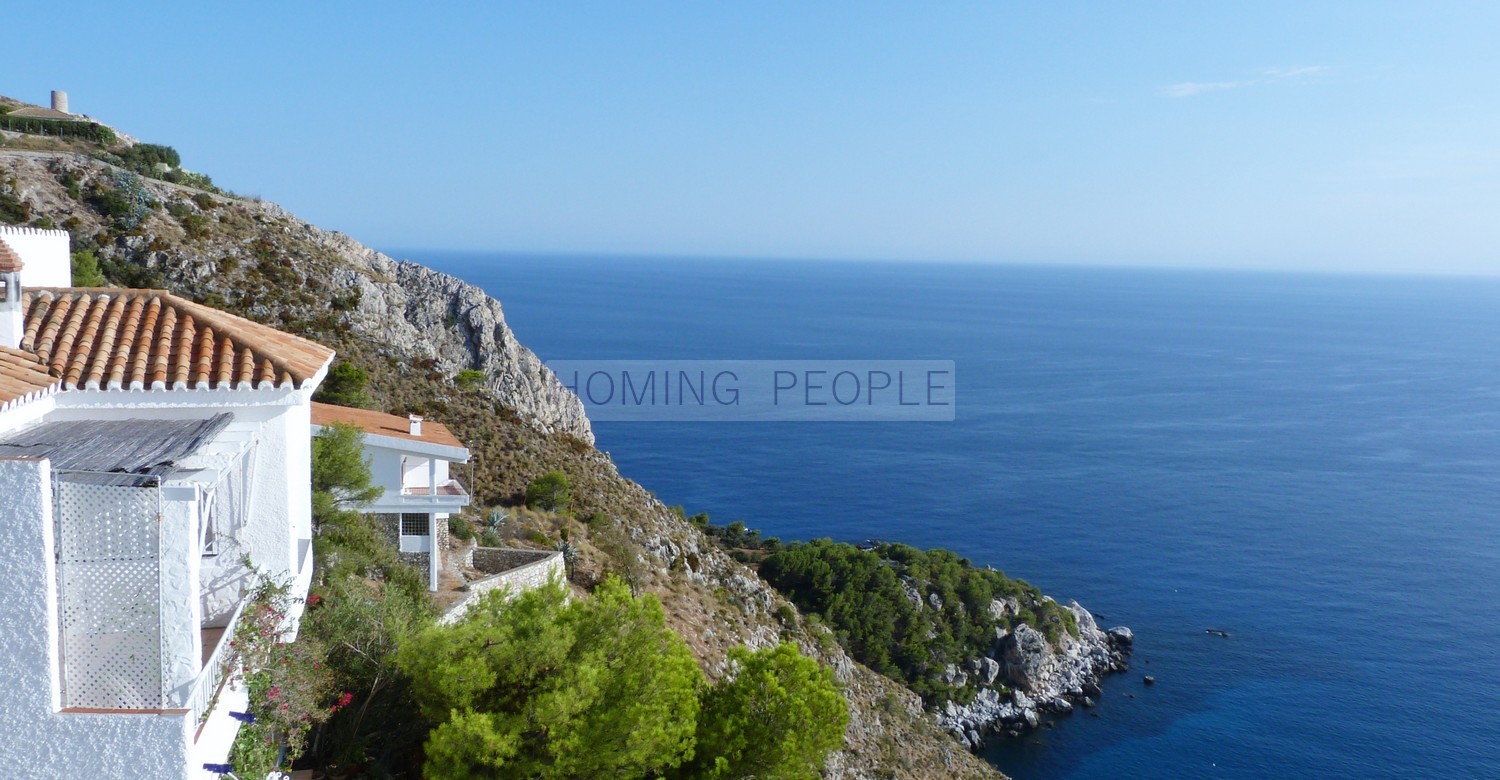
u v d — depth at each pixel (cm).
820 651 5934
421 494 3512
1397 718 7675
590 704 1955
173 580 1180
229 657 1415
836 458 16788
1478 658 9044
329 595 2206
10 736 1095
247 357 1680
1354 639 9388
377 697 2012
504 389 8156
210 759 1299
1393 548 12688
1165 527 13300
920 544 12169
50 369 1554
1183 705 7625
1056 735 6962
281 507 1709
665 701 2050
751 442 17675
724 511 13500
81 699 1151
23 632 1079
